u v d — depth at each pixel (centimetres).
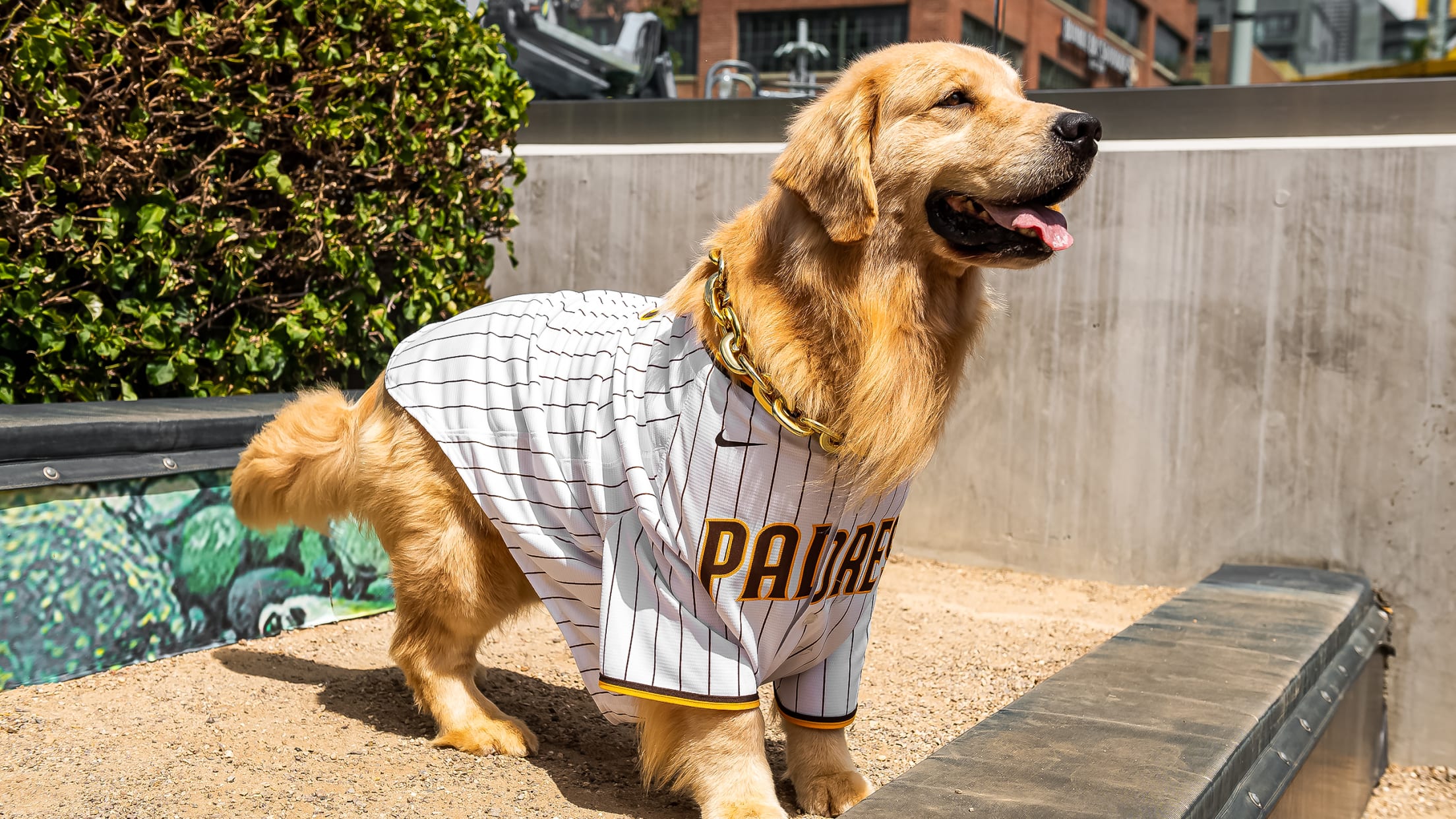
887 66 299
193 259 521
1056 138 285
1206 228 562
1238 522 565
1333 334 539
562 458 313
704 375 287
